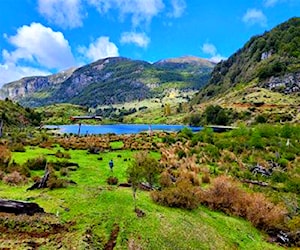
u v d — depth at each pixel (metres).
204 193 33.44
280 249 28.70
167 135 91.06
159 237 22.69
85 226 21.83
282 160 58.19
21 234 20.12
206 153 60.91
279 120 136.25
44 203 24.47
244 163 56.69
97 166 42.59
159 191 29.92
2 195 25.50
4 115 133.62
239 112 160.12
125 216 24.02
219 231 27.62
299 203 40.97
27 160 40.25
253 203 33.25
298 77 183.62
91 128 171.38
